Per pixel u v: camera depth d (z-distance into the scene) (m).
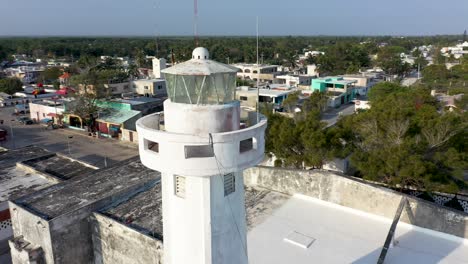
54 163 28.22
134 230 15.22
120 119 50.53
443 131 23.64
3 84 76.69
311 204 18.62
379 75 92.94
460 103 52.56
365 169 23.72
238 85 72.88
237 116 8.81
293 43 192.88
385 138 25.19
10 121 59.62
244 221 9.74
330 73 103.69
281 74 96.75
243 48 140.62
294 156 27.33
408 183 23.69
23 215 16.70
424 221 15.61
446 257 13.91
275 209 18.17
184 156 8.00
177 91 8.49
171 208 9.16
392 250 14.44
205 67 8.16
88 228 17.00
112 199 18.00
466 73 89.62
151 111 57.00
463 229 14.70
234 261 9.50
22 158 29.48
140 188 19.52
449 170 23.88
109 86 65.62
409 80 96.62
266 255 14.48
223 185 8.74
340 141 27.22
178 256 9.36
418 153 23.59
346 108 65.94
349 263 13.84
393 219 15.47
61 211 16.61
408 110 26.36
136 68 100.19
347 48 113.88
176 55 97.38
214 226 8.77
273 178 20.14
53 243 15.54
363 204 17.33
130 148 45.81
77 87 56.88
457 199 24.45
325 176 18.31
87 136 51.28
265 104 44.59
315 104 53.19
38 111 59.44
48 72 96.06
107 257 16.77
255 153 8.69
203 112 8.16
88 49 160.38
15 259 16.70
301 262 13.99
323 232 15.98
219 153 8.03
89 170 26.80
